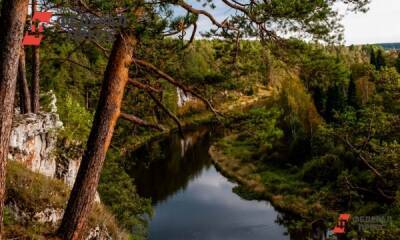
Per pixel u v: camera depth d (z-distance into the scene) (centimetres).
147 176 4159
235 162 4416
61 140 1380
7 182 809
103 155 619
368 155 1348
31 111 1373
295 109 4344
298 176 3534
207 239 2662
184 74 790
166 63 807
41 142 1233
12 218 732
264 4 641
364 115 1403
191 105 6794
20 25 475
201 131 6406
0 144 481
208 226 2891
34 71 1359
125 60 609
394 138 1382
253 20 655
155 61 798
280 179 3591
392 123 1338
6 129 484
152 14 571
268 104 5328
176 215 3130
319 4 649
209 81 776
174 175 4206
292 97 4381
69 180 1361
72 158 1390
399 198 1186
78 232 621
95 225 945
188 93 771
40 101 1597
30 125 1165
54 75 1445
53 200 876
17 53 479
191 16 568
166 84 930
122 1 548
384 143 1273
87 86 1434
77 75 1791
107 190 1945
